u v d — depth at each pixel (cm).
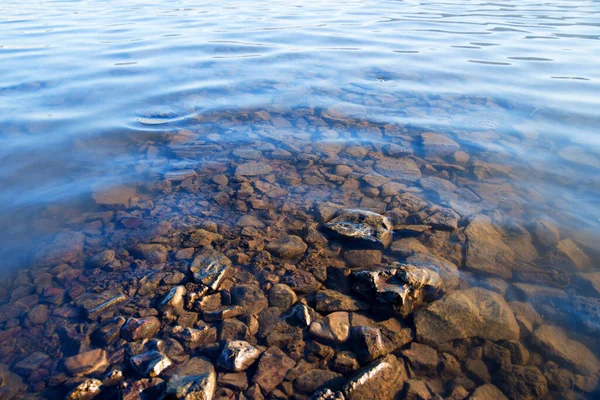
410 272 129
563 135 202
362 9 573
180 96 249
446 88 263
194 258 139
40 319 120
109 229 150
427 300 125
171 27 434
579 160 183
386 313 122
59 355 111
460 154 192
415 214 157
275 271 136
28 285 129
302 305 123
